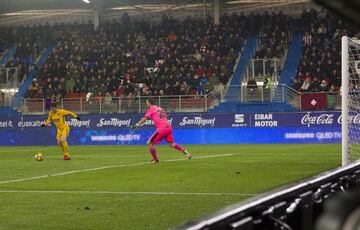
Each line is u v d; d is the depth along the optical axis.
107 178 20.25
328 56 57.66
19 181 19.56
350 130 24.84
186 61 62.78
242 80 58.66
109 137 54.81
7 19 80.88
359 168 7.98
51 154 38.41
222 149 41.16
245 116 52.09
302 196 5.17
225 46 64.12
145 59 65.00
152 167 25.06
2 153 40.47
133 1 74.88
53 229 10.22
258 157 31.39
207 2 72.88
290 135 50.81
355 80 23.50
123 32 70.62
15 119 57.38
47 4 77.88
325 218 2.18
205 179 19.36
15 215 11.95
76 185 18.02
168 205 13.23
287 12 70.50
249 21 67.00
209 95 54.66
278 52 61.00
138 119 54.28
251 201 4.56
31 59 70.56
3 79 64.44
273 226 4.35
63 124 31.69
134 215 11.77
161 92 57.16
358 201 2.14
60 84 62.47
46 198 14.81
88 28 73.12
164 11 74.94
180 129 53.56
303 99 51.53
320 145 45.19
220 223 3.87
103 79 62.09
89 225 10.60
